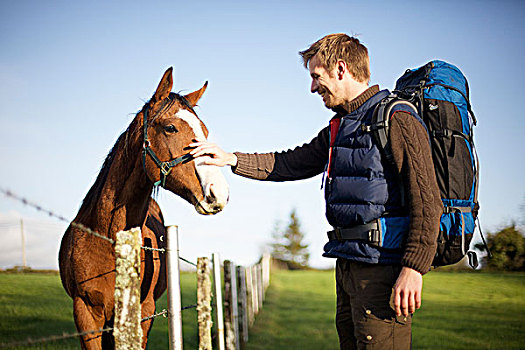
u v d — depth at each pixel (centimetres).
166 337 682
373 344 209
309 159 291
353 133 222
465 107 230
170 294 225
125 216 289
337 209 219
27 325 691
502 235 2152
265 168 290
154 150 281
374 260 209
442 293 1471
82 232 297
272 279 2459
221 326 376
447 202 211
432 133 218
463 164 214
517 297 1369
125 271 186
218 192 267
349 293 221
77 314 290
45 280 1361
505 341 681
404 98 230
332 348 653
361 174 215
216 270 382
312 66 239
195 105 319
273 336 758
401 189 210
